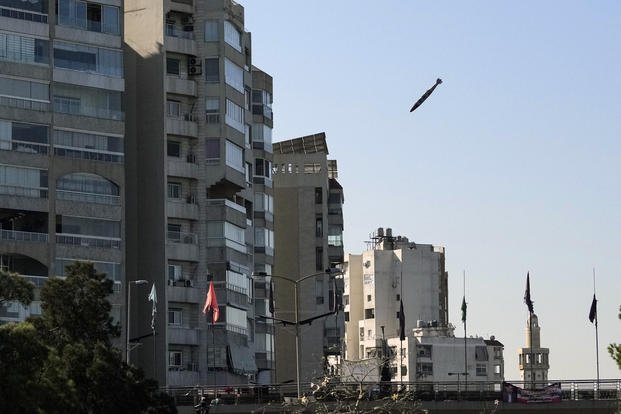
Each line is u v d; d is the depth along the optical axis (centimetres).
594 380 13675
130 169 17175
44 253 15875
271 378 19175
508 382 13662
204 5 17700
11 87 15975
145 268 17000
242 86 18162
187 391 15425
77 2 16412
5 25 16025
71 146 16200
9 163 15850
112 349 12194
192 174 17450
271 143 19738
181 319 17150
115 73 16512
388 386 14375
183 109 17538
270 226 19550
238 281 17788
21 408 10556
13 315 15388
